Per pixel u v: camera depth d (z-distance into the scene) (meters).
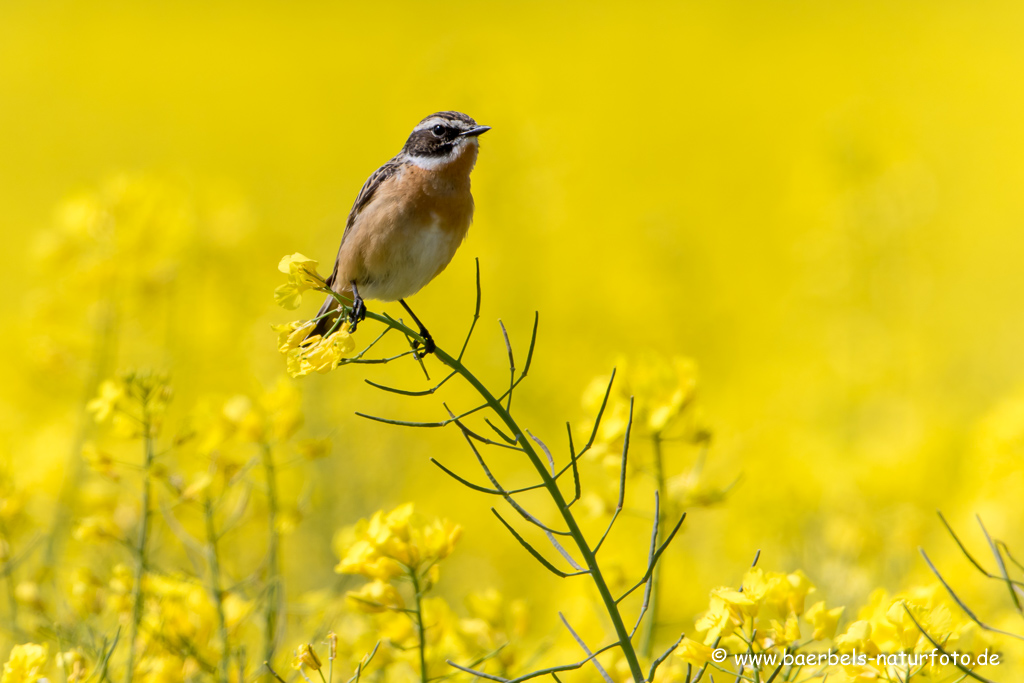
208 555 6.79
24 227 26.14
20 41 38.78
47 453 10.37
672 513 6.93
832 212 17.28
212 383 12.77
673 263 17.75
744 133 32.25
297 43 40.53
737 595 5.02
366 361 5.27
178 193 11.88
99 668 5.92
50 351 10.70
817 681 5.40
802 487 10.70
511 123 16.67
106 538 6.87
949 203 26.42
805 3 42.06
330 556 10.74
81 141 33.19
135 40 40.16
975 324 20.52
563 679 6.55
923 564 8.90
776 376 16.58
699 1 41.81
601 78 35.59
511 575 10.65
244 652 6.62
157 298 11.91
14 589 7.50
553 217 16.55
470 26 41.34
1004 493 9.65
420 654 5.66
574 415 14.53
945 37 39.84
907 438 12.45
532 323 15.68
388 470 12.30
